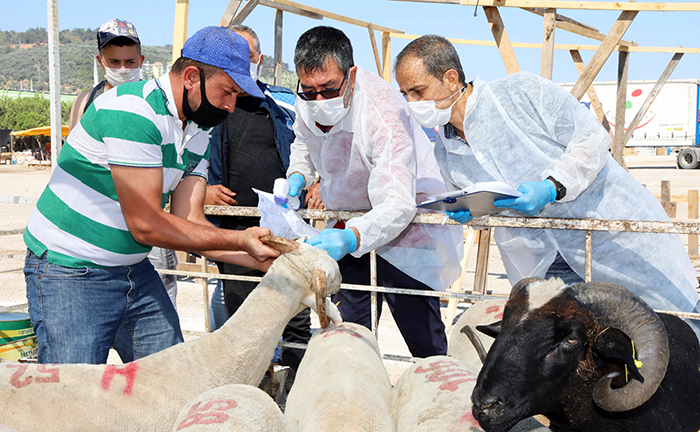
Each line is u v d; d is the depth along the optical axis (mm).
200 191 3115
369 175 3412
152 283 2967
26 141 47688
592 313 2031
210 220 4172
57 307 2660
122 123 2521
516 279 3559
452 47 3057
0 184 22719
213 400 1993
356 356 2725
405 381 2639
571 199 2943
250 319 2543
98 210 2645
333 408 2145
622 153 10062
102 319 2746
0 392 2127
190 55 2584
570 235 3152
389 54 10516
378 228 2930
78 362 2672
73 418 2164
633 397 1996
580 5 6195
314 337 3090
